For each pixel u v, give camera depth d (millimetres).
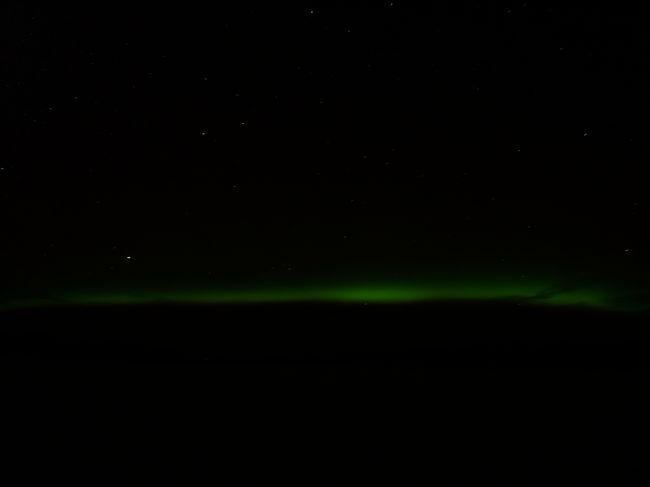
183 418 1493
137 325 2840
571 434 1353
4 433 1419
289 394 1658
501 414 1477
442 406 1541
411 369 1903
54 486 1176
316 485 1170
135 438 1385
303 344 2463
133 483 1186
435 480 1178
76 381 1799
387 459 1264
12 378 1837
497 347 2314
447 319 2844
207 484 1179
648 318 2705
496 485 1153
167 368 1947
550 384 1688
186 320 2930
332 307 3152
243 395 1655
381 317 2916
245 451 1309
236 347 2432
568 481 1159
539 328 2613
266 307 3176
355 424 1440
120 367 1968
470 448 1301
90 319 2959
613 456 1249
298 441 1358
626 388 1634
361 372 1871
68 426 1451
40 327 2803
